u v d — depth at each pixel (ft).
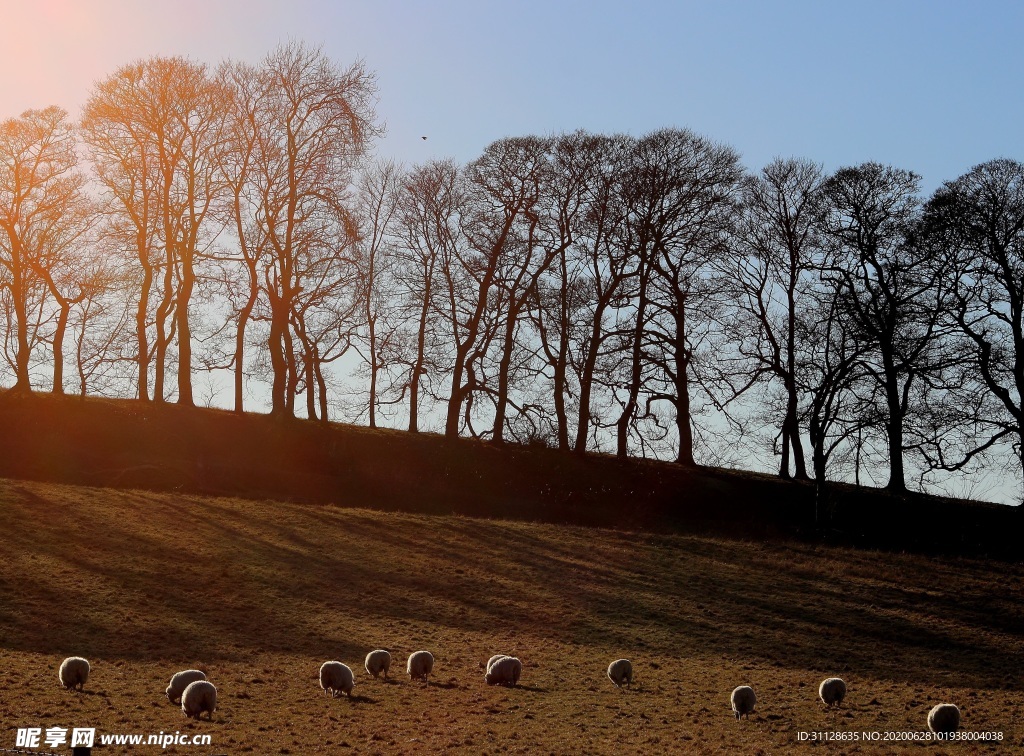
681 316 215.92
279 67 210.18
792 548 167.94
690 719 83.56
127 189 209.26
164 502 154.40
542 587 132.77
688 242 213.87
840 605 135.44
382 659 90.74
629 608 126.93
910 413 202.18
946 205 202.39
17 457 176.86
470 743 72.28
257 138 208.54
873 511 200.23
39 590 110.52
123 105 203.31
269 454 198.08
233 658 94.99
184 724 72.38
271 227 207.31
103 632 99.96
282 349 233.14
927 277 205.46
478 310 218.79
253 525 147.74
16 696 75.61
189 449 193.88
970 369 197.26
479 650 104.58
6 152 209.97
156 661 91.81
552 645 109.19
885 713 89.20
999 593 146.92
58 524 135.13
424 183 225.15
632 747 74.02
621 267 218.79
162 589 116.06
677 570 146.41
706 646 114.11
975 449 196.85
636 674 98.99
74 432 189.88
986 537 193.26
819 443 196.65
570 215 220.43
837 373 200.54
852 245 210.38
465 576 134.41
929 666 112.68
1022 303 199.82
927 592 145.07
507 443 223.30
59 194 212.64
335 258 208.64
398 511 176.65
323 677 82.94
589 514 192.85
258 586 121.29
